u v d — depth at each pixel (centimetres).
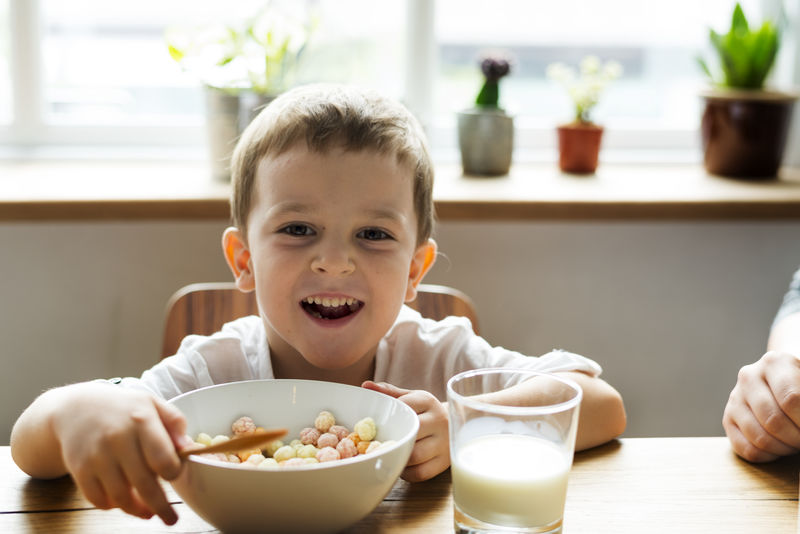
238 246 105
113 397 65
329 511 60
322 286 91
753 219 170
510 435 64
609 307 191
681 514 70
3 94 200
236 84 176
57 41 199
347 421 75
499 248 186
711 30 193
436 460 74
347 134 92
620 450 83
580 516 69
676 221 173
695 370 196
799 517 66
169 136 205
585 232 187
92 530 66
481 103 190
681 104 217
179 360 101
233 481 58
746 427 81
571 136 193
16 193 161
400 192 94
